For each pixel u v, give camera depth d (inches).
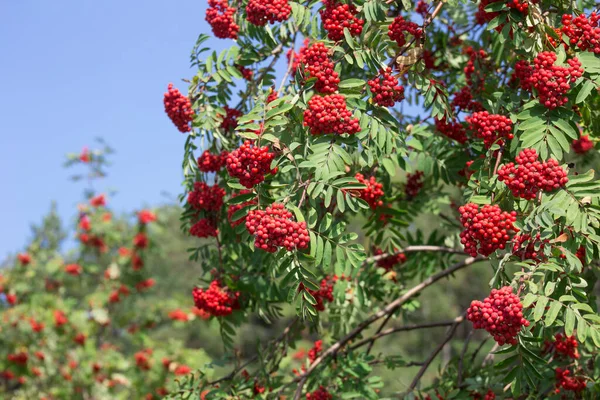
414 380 87.7
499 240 66.5
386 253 93.0
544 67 69.4
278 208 67.7
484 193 70.9
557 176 66.7
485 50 88.1
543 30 71.4
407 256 98.9
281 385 89.0
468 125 83.6
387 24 74.9
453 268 91.7
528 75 72.7
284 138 71.6
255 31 84.9
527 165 67.0
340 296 88.7
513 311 63.3
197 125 82.0
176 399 87.8
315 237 69.1
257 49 85.6
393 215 86.7
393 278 95.0
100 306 203.0
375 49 73.4
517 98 74.0
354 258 69.4
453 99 84.7
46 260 221.8
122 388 214.5
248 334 470.6
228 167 70.2
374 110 72.4
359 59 72.7
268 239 67.6
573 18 73.7
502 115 73.9
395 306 91.4
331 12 74.2
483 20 88.9
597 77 68.8
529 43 72.1
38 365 199.5
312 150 70.2
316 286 68.9
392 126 72.3
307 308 69.5
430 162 85.0
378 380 86.4
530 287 64.2
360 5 74.5
